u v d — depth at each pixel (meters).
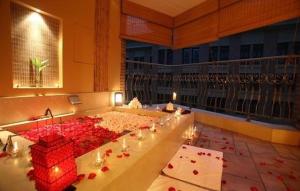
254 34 10.56
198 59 12.23
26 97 2.72
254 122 3.74
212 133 3.83
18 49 2.67
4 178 1.19
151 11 5.13
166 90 6.11
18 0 2.60
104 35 4.25
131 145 1.80
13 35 2.60
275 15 3.13
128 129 2.94
